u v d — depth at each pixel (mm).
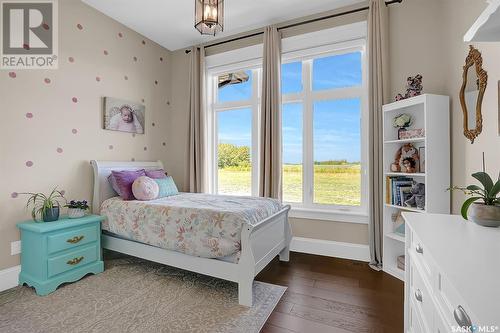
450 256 866
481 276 729
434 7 2475
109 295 2078
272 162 3098
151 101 3680
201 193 3465
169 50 4008
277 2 2799
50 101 2531
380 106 2600
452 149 2195
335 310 1872
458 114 2102
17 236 2281
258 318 1769
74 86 2734
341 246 2904
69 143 2689
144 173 3109
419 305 1194
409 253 1394
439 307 910
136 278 2393
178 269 2600
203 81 3660
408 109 2566
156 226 2305
